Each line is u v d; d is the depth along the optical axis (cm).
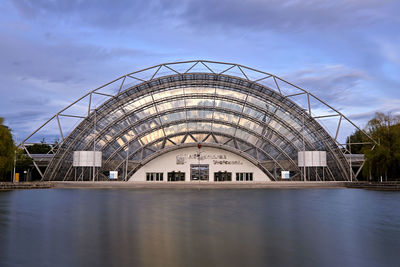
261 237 1425
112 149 7038
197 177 7269
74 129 6794
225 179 7275
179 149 7325
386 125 6184
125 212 2230
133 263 1040
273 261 1070
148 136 7175
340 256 1130
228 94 7206
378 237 1433
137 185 5675
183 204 2781
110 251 1180
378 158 5853
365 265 1033
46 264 1027
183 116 7238
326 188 5575
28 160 6756
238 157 7331
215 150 7344
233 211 2309
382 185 5131
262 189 5200
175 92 7175
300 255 1142
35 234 1470
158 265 1021
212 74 6912
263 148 7200
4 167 5556
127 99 7012
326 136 6869
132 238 1390
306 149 7125
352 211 2334
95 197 3531
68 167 6906
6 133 5644
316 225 1733
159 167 7262
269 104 7169
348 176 6788
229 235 1463
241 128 7262
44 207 2538
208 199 3291
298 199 3334
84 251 1179
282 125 7175
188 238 1397
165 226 1681
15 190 4950
